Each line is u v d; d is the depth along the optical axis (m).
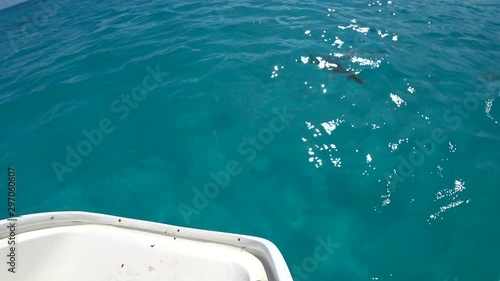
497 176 4.63
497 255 3.82
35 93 6.90
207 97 6.27
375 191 4.57
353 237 4.10
